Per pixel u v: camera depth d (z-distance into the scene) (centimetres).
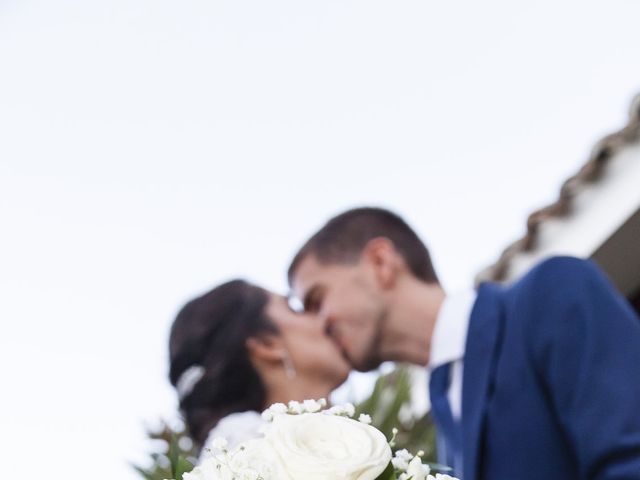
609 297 146
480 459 148
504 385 149
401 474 94
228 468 88
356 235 224
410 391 296
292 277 233
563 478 142
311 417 92
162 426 212
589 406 138
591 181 277
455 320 170
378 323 224
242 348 227
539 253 290
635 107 265
